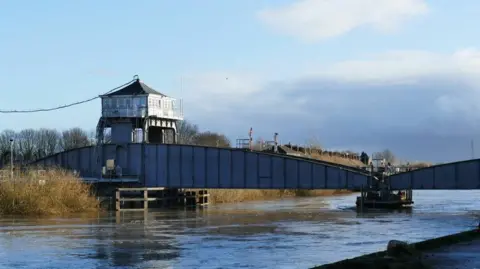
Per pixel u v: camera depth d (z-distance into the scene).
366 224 59.25
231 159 84.38
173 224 59.62
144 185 87.75
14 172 77.69
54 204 71.69
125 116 92.81
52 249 40.38
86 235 48.97
